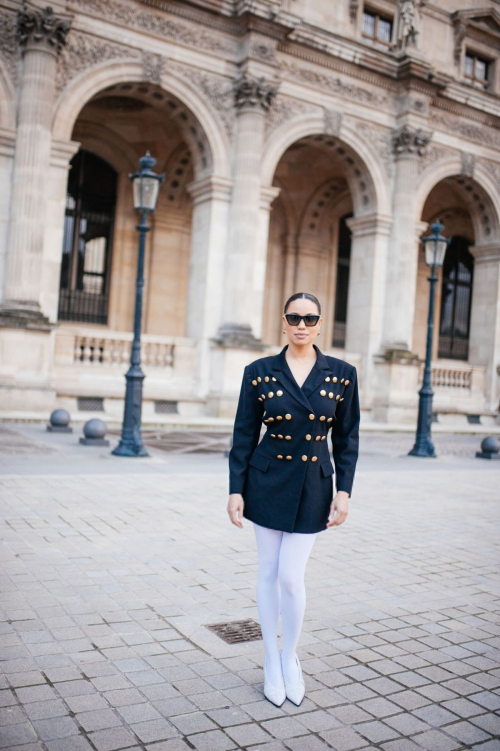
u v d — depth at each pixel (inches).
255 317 876.6
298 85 904.9
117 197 1061.1
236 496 144.3
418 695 152.1
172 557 245.0
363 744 129.3
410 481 474.9
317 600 213.0
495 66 1130.7
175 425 732.0
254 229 854.5
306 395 140.9
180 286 1115.3
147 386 826.8
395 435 861.2
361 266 1007.6
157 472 423.8
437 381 1092.5
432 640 185.8
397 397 967.0
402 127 979.3
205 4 817.5
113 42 777.6
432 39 1041.5
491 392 1139.9
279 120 892.6
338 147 973.8
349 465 146.6
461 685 158.6
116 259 1059.9
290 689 145.8
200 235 874.1
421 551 282.5
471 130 1075.9
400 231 984.9
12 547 242.5
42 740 123.3
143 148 1043.9
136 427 490.0
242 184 849.5
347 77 944.9
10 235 713.6
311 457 141.4
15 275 709.9
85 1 756.6
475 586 238.5
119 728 129.3
